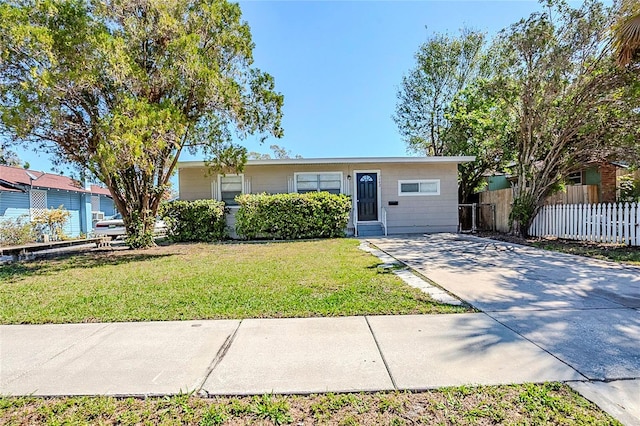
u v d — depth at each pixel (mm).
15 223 14281
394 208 13281
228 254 8266
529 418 1897
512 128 11766
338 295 4289
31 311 3914
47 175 20000
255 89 10219
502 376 2324
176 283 5129
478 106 14531
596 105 8734
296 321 3441
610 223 8438
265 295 4355
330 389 2221
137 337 3115
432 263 6500
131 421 1950
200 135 10328
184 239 11898
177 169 12898
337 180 13211
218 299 4227
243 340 2998
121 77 7691
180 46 8266
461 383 2250
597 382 2232
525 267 6016
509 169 15031
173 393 2207
